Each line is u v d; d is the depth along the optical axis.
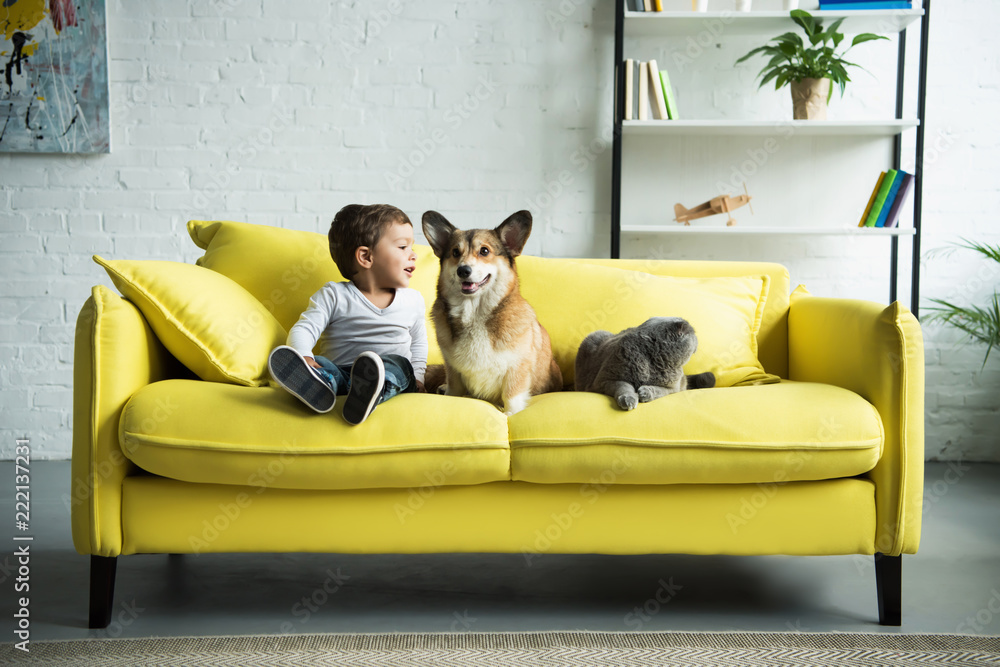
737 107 2.99
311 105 2.95
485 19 2.95
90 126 2.88
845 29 2.86
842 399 1.44
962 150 2.96
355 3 2.92
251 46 2.92
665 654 1.31
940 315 2.95
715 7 2.95
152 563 1.84
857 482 1.43
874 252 3.01
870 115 2.97
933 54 2.93
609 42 2.95
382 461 1.37
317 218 2.98
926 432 3.01
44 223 2.92
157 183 2.94
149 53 2.89
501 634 1.40
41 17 2.84
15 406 2.93
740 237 3.03
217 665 1.26
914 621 1.48
